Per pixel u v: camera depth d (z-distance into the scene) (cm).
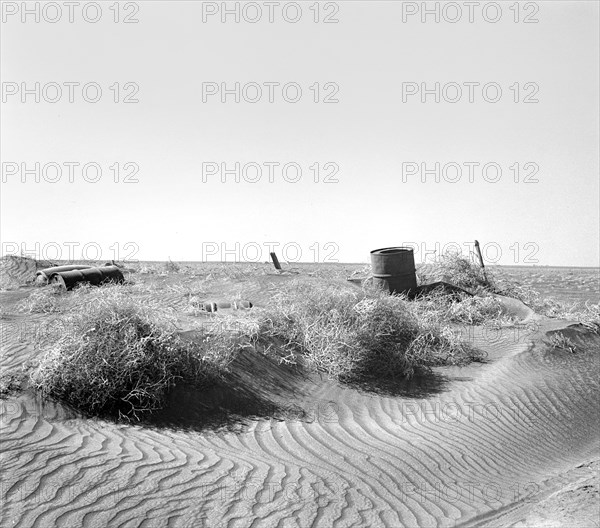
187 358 1145
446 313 1742
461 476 938
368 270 2288
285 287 1812
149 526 727
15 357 1126
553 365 1435
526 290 2152
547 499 841
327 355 1309
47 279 2053
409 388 1287
